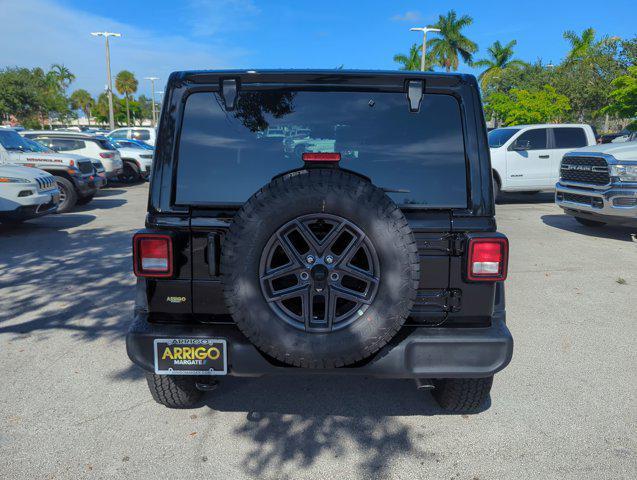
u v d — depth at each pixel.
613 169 8.93
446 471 2.97
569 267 7.58
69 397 3.77
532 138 13.94
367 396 3.83
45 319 5.32
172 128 2.90
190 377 3.35
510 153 13.79
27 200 9.45
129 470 2.95
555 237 9.73
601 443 3.25
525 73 47.91
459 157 2.91
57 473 2.91
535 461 3.06
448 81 2.94
